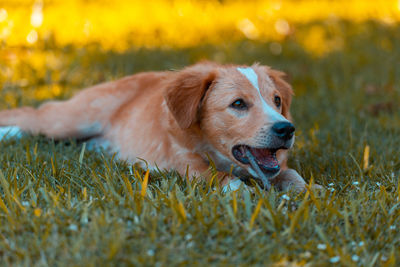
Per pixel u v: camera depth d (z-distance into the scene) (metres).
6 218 3.77
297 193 4.60
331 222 3.80
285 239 3.54
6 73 9.16
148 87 6.59
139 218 3.73
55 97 8.68
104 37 12.76
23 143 6.20
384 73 10.86
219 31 14.02
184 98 5.15
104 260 3.15
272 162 4.94
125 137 6.18
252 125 4.85
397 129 7.27
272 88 5.30
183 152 5.30
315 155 6.27
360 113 8.48
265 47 12.74
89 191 4.36
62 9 14.99
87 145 6.77
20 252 3.29
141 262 3.15
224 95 5.06
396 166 5.68
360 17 16.14
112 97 6.70
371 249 3.56
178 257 3.23
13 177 4.61
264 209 3.84
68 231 3.55
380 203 4.04
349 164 5.74
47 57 10.30
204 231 3.55
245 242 3.43
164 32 13.57
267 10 16.72
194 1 16.94
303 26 14.76
